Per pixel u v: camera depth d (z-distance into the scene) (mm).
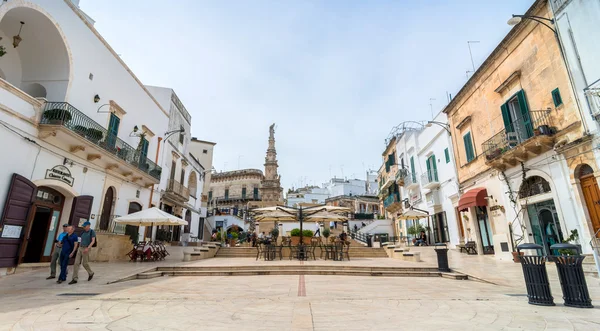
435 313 4746
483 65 14852
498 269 10430
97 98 13961
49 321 4312
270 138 47750
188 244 24641
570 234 10250
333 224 31781
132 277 9289
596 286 7172
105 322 4262
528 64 12156
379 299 5941
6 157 9539
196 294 6586
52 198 11922
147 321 4316
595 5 9516
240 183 54781
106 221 15203
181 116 25672
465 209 16781
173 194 22453
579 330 3801
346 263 12406
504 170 13617
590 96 9594
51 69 12219
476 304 5426
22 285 7688
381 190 35562
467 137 16766
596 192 9547
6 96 9516
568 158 10344
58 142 11625
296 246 14906
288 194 64875
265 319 4414
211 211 47656
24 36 11750
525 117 12219
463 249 16828
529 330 3820
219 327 4008
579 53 10000
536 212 12008
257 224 30531
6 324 4160
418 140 24312
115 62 15562
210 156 38531
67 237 8375
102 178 14516
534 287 5430
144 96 18750
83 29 13062
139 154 16875
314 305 5379
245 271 10531
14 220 9664
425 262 12820
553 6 10938
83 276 9062
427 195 22172
